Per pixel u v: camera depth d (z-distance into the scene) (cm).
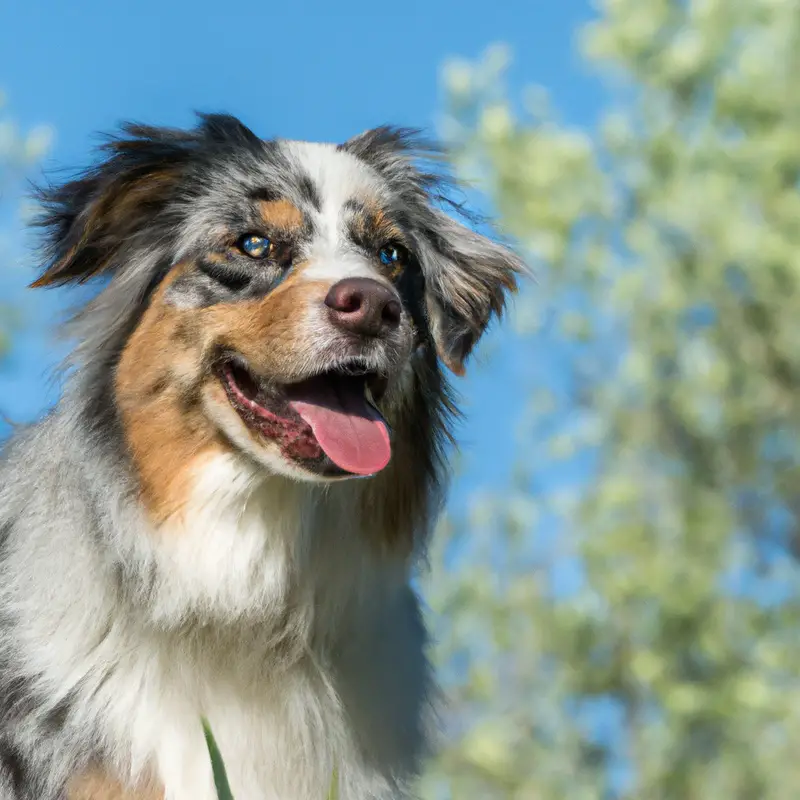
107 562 623
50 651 613
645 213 1705
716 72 1717
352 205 691
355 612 664
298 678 646
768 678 1653
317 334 625
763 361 1712
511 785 1669
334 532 655
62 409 653
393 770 662
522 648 1744
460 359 729
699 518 1700
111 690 612
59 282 694
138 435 641
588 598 1706
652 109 1742
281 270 669
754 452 1764
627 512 1719
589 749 1709
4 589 634
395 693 671
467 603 1730
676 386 1725
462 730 1725
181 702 621
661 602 1639
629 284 1666
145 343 654
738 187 1673
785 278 1622
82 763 605
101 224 680
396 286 708
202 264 663
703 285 1673
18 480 662
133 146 693
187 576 630
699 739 1656
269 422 632
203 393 641
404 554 684
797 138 1639
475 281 764
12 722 614
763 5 1688
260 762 630
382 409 671
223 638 638
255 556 639
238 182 684
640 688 1706
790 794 1605
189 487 637
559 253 1661
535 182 1678
